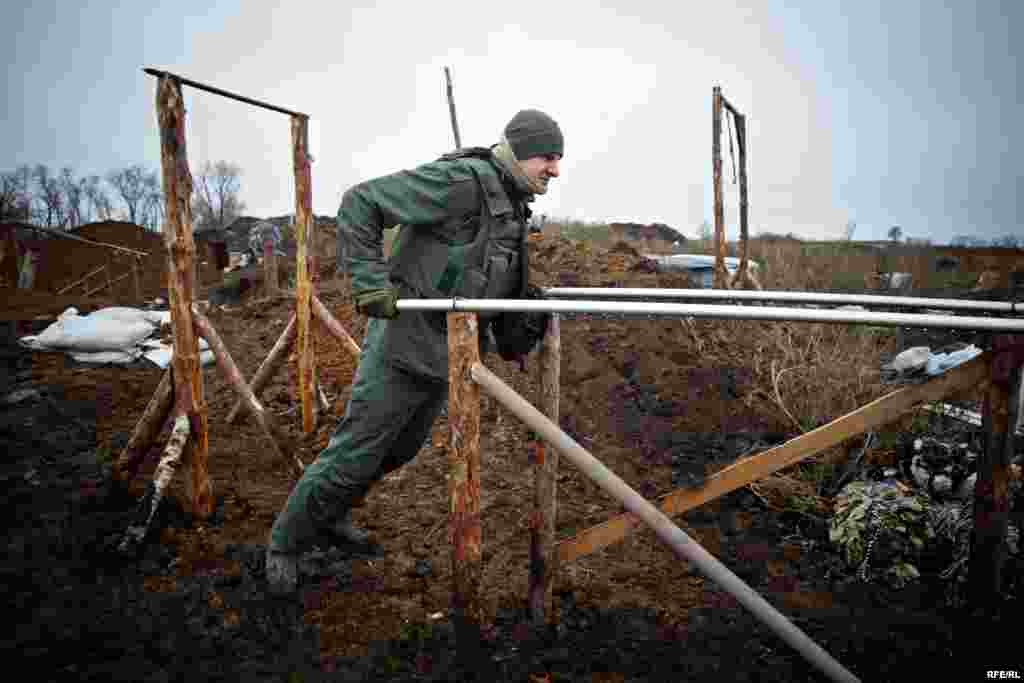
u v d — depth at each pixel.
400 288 2.04
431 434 3.69
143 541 2.47
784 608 2.38
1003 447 2.06
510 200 2.06
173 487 2.99
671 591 2.50
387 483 3.17
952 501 2.90
